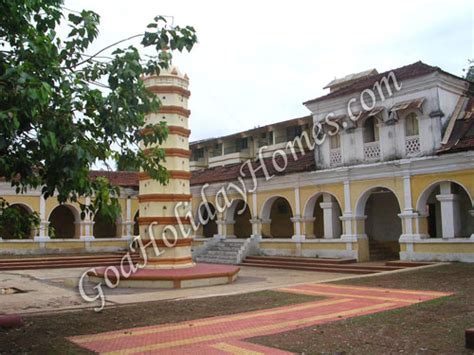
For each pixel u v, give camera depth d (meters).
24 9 7.30
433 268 17.16
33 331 9.28
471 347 7.13
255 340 8.23
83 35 8.09
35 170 7.64
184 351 7.70
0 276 21.28
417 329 8.48
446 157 18.50
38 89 5.97
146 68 8.45
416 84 19.81
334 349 7.44
